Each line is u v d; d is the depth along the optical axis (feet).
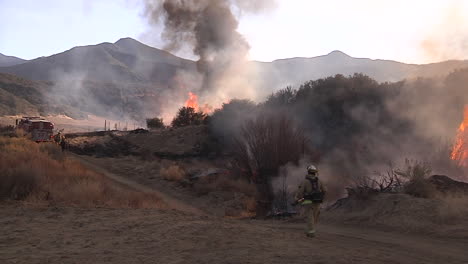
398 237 37.83
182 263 24.35
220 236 31.24
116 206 50.11
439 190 51.13
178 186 98.22
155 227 34.81
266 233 33.68
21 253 26.73
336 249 29.01
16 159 68.44
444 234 37.65
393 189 52.70
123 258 25.55
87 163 130.82
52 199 50.14
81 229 34.17
